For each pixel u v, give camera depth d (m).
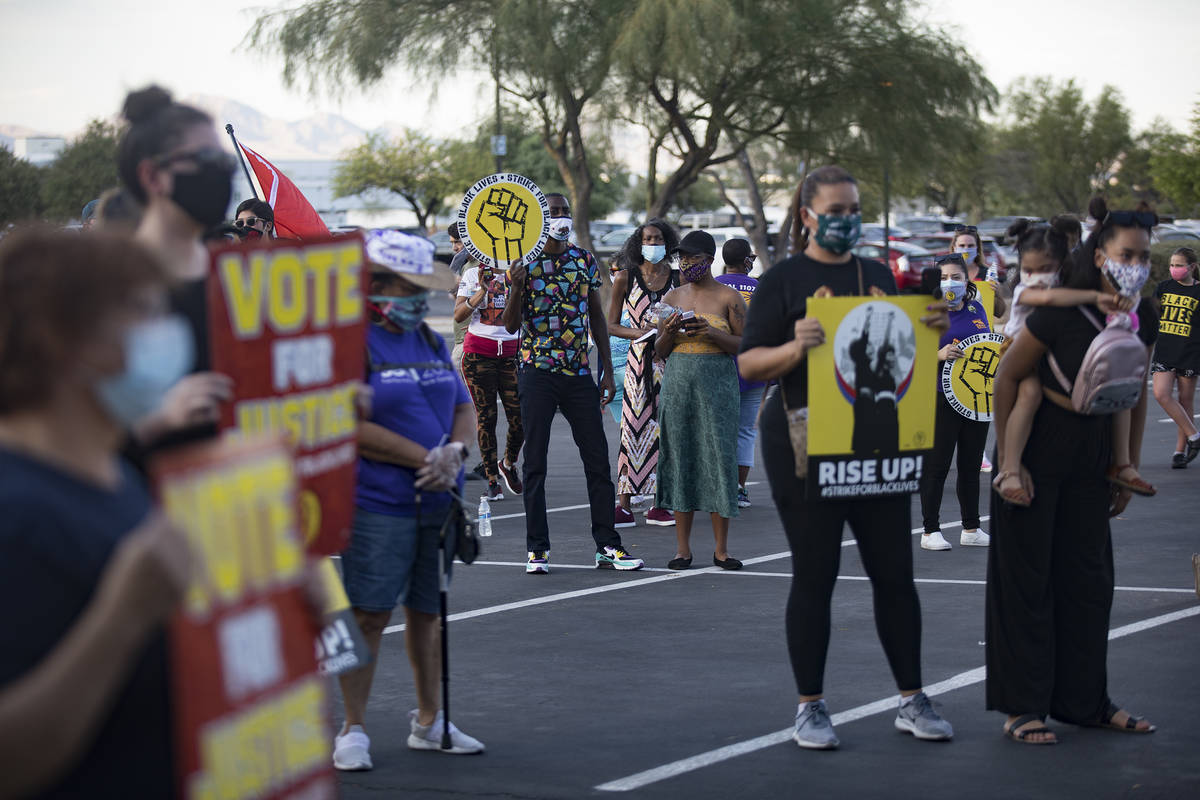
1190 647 6.11
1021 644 4.83
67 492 1.92
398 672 5.93
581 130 31.11
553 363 7.93
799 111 30.52
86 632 1.80
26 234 1.94
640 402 9.54
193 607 2.06
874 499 4.75
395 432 4.57
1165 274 29.45
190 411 2.65
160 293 1.98
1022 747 4.79
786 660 6.05
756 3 28.66
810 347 4.52
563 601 7.30
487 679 5.80
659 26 27.11
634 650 6.25
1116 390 4.62
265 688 2.21
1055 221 6.70
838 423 4.59
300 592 2.32
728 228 50.25
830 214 4.69
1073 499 4.85
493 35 28.45
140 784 2.06
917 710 4.90
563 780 4.50
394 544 4.59
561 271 7.90
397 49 29.62
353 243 3.46
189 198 2.97
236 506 2.16
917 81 30.14
